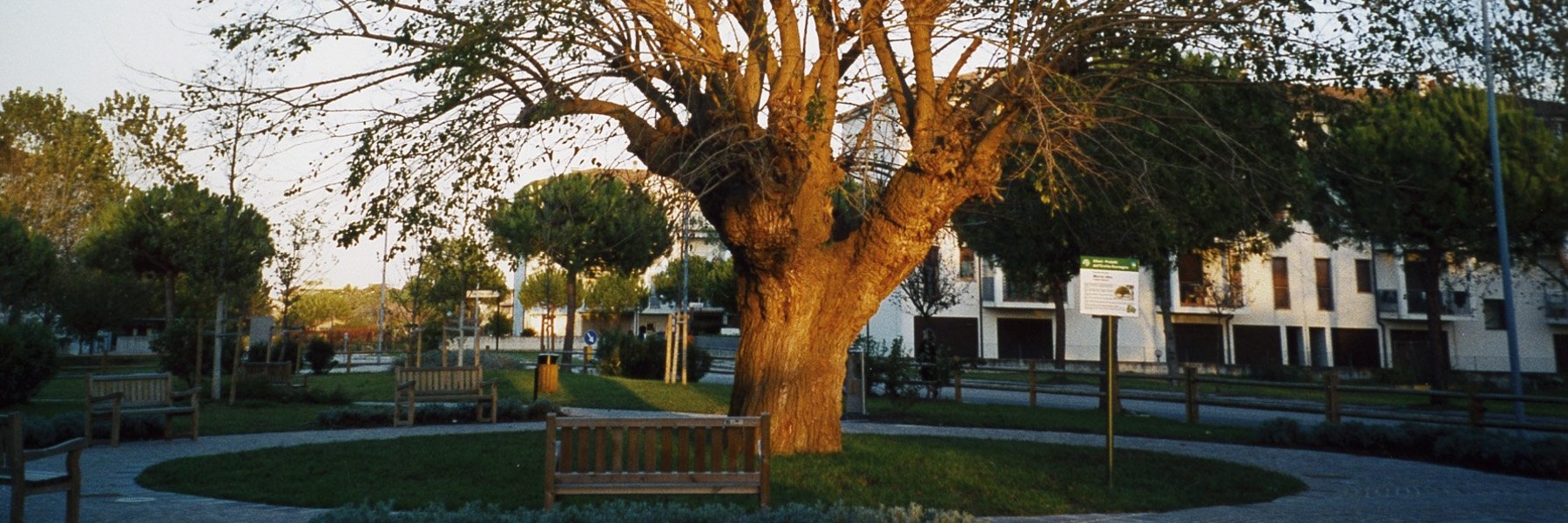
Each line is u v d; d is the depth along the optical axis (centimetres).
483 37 925
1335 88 1141
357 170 984
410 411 1491
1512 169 2427
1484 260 2672
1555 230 2502
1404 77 1096
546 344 6138
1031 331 4803
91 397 1207
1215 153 1142
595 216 1187
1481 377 3612
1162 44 1098
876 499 824
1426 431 1323
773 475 912
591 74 991
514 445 1150
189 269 1964
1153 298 4762
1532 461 1150
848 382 1811
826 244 1090
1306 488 1014
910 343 4619
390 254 1030
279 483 889
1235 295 4562
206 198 2042
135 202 3597
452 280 2545
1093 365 4369
